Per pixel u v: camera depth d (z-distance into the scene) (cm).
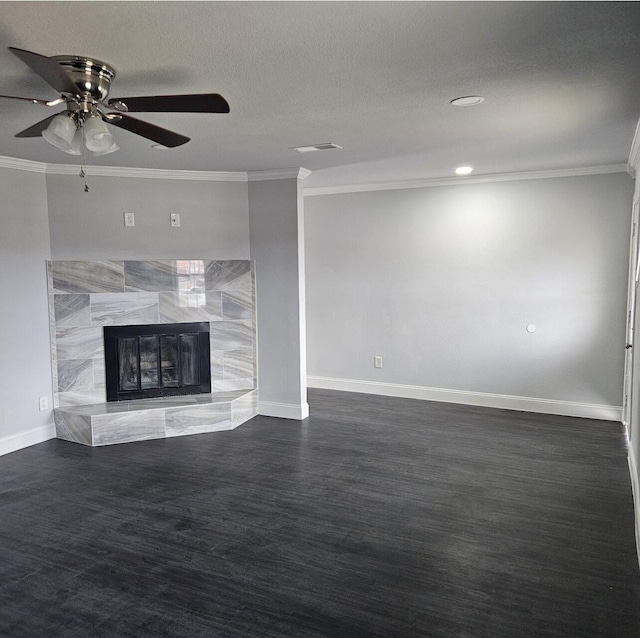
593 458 432
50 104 226
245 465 425
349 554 293
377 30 204
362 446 466
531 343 563
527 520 330
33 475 408
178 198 527
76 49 217
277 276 545
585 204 525
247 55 227
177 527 324
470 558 288
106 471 415
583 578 269
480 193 573
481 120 338
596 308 531
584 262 532
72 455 452
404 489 376
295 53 226
